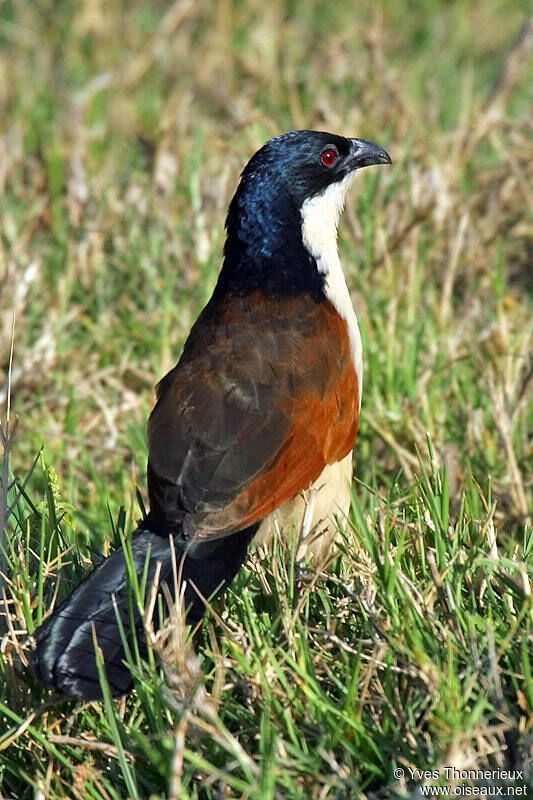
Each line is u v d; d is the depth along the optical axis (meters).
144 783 5.84
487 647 6.16
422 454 9.21
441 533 6.90
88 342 11.20
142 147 14.21
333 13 18.62
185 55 17.27
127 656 5.79
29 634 6.38
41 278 11.97
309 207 7.96
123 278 11.97
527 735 5.62
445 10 18.95
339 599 6.68
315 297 7.80
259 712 5.98
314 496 7.22
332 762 5.55
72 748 6.10
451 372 10.06
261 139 13.55
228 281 7.90
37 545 7.33
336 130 13.76
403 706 5.96
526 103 15.30
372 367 9.86
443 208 12.47
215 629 6.69
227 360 7.24
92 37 17.97
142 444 9.71
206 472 6.61
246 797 5.39
